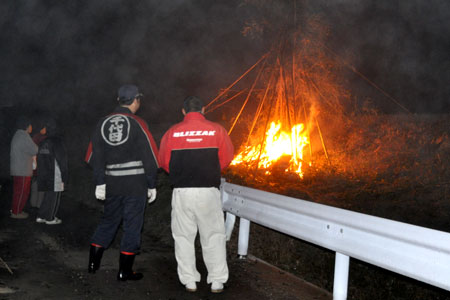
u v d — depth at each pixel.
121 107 4.81
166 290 4.50
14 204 7.61
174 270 5.16
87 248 5.98
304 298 4.37
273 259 6.23
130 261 4.74
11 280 4.61
